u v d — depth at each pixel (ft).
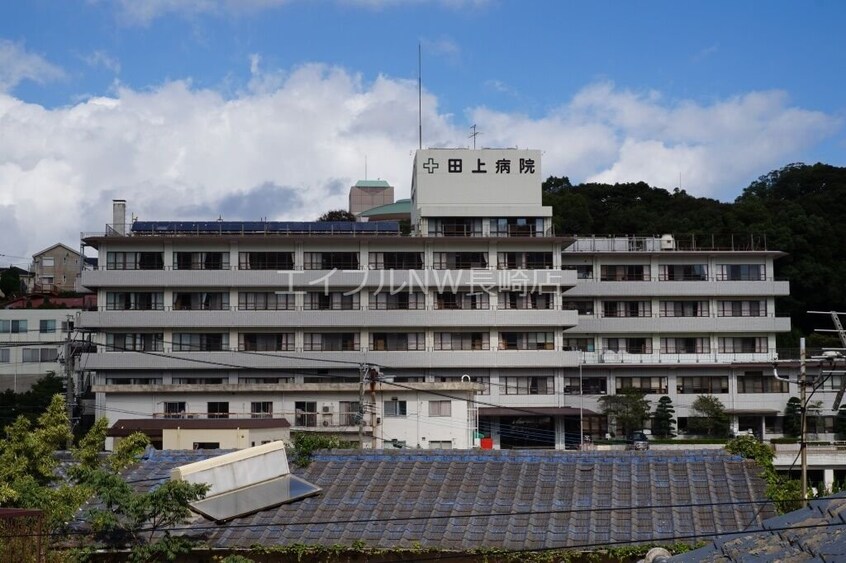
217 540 61.72
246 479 66.33
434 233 245.65
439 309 237.86
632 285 266.36
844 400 252.21
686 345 269.44
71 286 396.57
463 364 236.43
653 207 351.05
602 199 359.46
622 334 268.62
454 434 214.48
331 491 67.51
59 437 76.13
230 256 235.20
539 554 58.54
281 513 64.85
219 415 219.82
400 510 64.49
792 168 374.22
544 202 327.47
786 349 267.59
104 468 74.33
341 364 232.53
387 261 238.68
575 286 256.93
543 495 65.57
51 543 61.26
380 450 72.08
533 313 238.68
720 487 65.67
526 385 240.73
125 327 230.27
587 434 253.65
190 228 240.53
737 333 268.82
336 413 219.82
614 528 60.85
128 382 232.73
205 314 231.50
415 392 215.51
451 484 67.62
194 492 61.21
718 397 264.11
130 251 233.96
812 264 300.40
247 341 234.17
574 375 260.62
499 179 246.88
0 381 278.46
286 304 235.61
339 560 60.54
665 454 70.03
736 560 38.60
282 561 61.16
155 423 193.57
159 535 61.62
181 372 232.12
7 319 280.31
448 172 246.68
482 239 238.27
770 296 270.46
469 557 59.41
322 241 236.84
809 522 39.91
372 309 236.63
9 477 69.97
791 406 254.68
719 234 304.09
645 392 264.31
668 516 61.98
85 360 229.04
